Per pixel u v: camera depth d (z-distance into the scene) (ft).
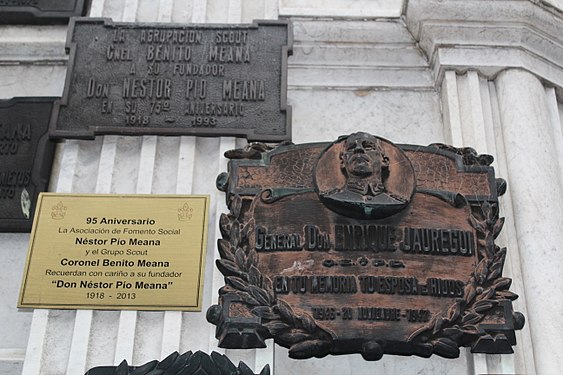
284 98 14.07
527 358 11.88
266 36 14.82
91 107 14.07
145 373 11.10
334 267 11.82
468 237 12.18
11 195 13.84
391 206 12.07
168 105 14.05
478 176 12.83
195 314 12.34
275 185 12.60
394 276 11.76
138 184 13.39
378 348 11.16
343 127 14.42
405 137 14.33
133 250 12.73
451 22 14.60
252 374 11.23
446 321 11.40
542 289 12.33
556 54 15.07
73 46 14.70
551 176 13.51
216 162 13.74
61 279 12.50
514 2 14.47
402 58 15.10
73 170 13.71
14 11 15.70
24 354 12.57
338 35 15.08
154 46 14.70
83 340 12.03
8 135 14.42
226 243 12.14
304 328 11.32
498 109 14.32
